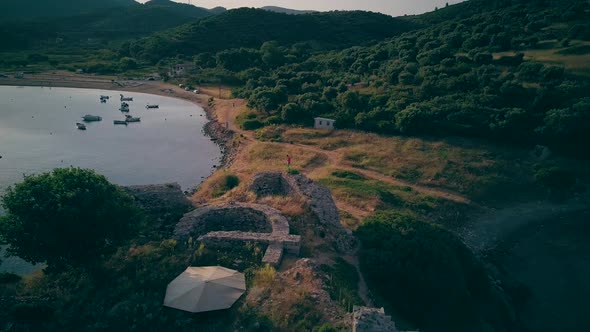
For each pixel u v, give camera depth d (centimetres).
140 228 3700
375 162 7844
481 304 4191
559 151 8156
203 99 15350
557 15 14638
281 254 3538
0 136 9981
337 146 8756
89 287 3045
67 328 2669
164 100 15475
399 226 4234
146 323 2673
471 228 6125
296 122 10350
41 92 15600
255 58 18912
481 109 8988
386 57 14375
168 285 2920
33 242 3062
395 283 3606
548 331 4203
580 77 9938
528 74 10138
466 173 7350
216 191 6525
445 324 3569
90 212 3175
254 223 4206
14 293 3023
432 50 12575
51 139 9969
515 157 7981
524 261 5472
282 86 12225
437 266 3866
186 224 3925
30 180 3250
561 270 5281
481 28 14825
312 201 4400
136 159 8875
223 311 2744
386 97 10450
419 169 7506
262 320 2662
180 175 8056
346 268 3591
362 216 5581
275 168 7606
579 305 4631
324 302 2852
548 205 6912
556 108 8788
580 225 6362
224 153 9438
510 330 4097
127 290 2989
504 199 6944
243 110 12219
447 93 10212
